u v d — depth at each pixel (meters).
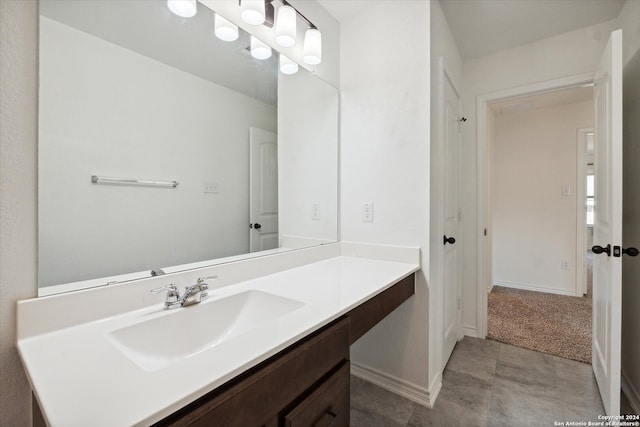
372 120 1.69
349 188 1.79
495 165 3.70
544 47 2.08
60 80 0.80
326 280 1.25
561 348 2.09
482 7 1.74
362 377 1.76
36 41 0.75
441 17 1.73
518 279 3.58
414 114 1.54
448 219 1.92
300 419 0.71
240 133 1.33
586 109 3.17
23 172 0.73
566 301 3.07
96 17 0.88
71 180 0.82
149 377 0.55
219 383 0.54
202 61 1.17
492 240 3.66
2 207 0.70
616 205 1.32
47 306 0.74
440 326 1.67
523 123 3.52
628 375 1.59
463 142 2.38
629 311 1.60
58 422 0.43
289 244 1.54
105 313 0.83
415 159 1.54
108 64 0.91
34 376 0.55
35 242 0.75
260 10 1.18
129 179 0.96
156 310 0.90
